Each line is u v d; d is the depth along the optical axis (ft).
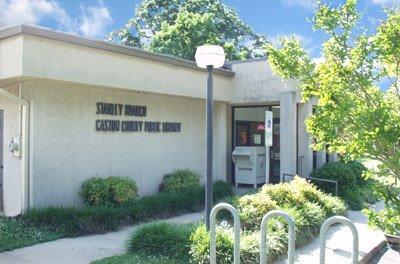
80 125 32.09
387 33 15.14
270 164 49.29
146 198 32.73
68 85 30.91
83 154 32.30
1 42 26.94
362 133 14.42
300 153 46.29
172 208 32.65
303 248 24.56
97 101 33.32
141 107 37.04
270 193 29.19
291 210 26.48
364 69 16.05
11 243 23.41
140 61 33.19
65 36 27.63
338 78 16.17
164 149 39.47
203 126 44.21
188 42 72.90
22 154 29.32
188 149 42.27
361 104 15.35
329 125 15.31
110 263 20.29
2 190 31.40
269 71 41.96
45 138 29.78
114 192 31.24
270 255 21.45
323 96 16.12
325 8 16.67
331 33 16.67
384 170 15.46
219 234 21.08
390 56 15.58
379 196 15.90
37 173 29.32
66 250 22.86
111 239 25.22
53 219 26.53
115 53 31.22
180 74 36.88
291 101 40.83
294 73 17.57
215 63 22.71
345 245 25.34
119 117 35.12
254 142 51.13
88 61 29.40
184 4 86.58
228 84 43.37
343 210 32.53
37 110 29.27
